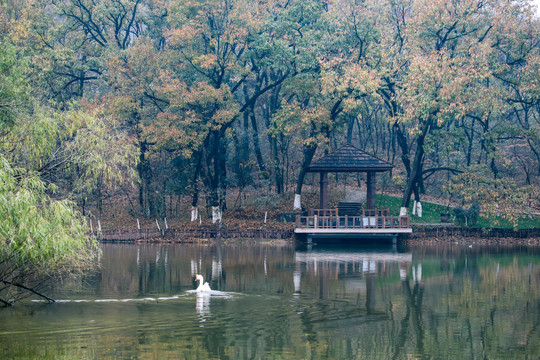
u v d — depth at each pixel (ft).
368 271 101.35
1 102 64.49
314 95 159.53
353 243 152.15
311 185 203.31
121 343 53.16
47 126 66.59
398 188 213.25
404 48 164.14
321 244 150.20
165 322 61.21
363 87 141.90
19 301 71.51
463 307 71.82
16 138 65.51
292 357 50.34
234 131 178.19
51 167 67.82
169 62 161.58
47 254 54.90
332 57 158.61
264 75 178.81
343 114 172.55
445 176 213.46
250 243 148.15
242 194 197.88
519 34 150.92
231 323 61.36
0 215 51.55
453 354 52.49
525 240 153.48
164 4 166.40
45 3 169.68
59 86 163.63
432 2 146.41
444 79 139.23
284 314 66.28
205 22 159.12
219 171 183.83
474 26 154.51
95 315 63.67
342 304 72.54
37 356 48.91
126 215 179.93
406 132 204.85
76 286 82.38
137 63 155.22
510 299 76.84
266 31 161.07
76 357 48.80
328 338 56.80
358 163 152.46
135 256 121.08
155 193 172.55
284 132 162.40
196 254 126.00
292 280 90.53
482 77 137.69
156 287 82.33
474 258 121.19
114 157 71.31
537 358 51.47
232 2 155.63
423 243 151.53
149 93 161.99
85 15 174.40
